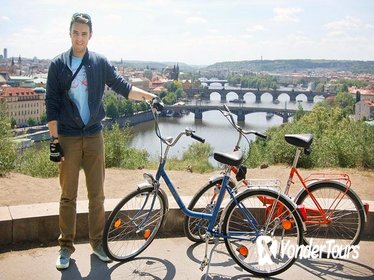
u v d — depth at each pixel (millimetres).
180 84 167500
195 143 16594
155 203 4625
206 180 7762
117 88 4523
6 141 9055
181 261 4484
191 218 4816
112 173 8703
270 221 4367
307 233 4926
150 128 69375
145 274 4199
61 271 4215
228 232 4324
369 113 89500
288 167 9266
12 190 6609
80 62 4238
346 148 9438
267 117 109375
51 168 9086
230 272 4297
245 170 4449
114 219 4387
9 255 4504
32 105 91812
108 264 4383
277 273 4238
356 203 4621
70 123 4246
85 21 4125
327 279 4172
